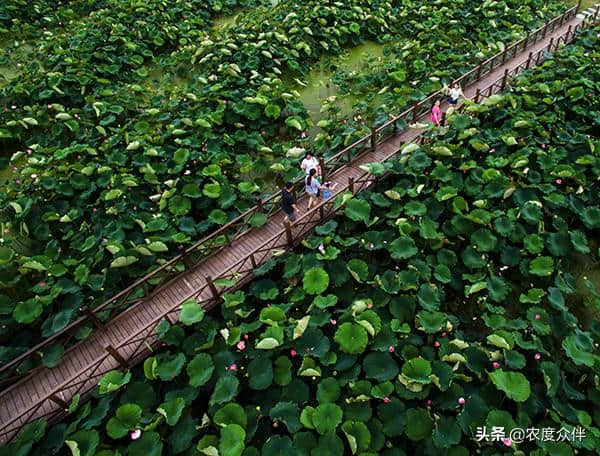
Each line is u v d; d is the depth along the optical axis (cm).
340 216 990
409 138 1212
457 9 1980
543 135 1127
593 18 1886
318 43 1830
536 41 1758
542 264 846
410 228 905
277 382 697
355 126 1314
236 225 980
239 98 1437
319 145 1252
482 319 830
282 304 798
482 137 1155
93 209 1087
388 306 804
